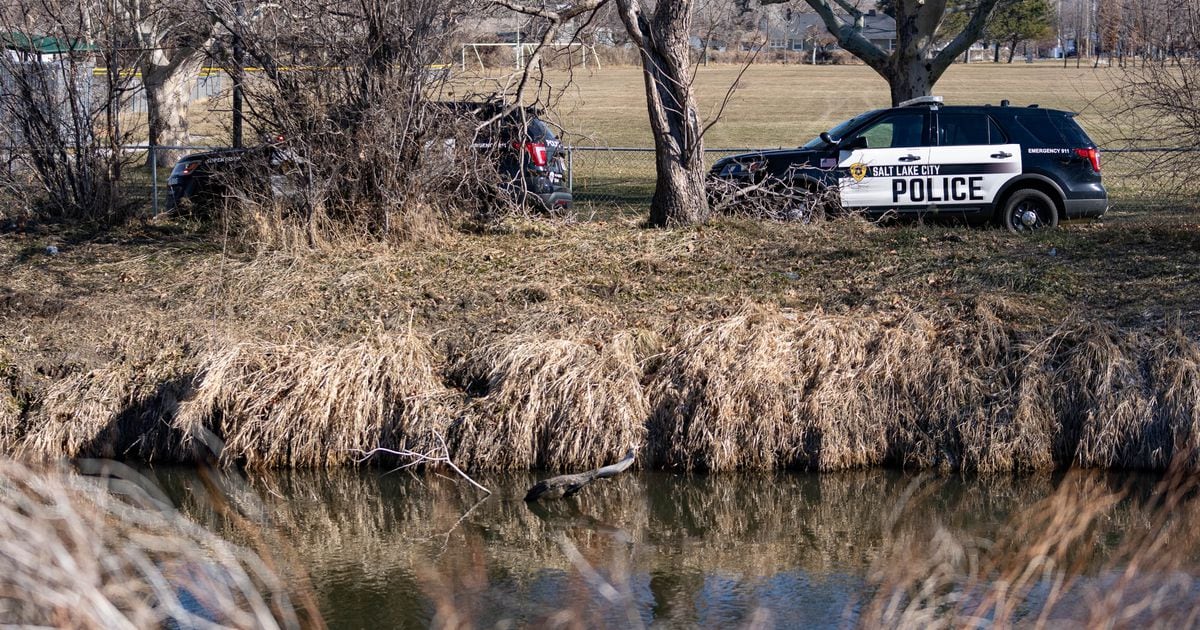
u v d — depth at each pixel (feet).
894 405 54.34
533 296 64.03
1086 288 62.23
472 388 56.65
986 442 52.85
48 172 84.38
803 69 489.26
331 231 73.82
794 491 52.08
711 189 82.23
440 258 71.10
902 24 109.60
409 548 46.14
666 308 61.57
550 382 54.90
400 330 59.67
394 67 73.26
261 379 55.88
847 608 38.73
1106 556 41.45
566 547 45.34
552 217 83.10
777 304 61.31
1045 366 54.60
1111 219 90.48
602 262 69.77
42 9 82.94
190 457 55.11
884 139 83.56
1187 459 50.62
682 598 40.40
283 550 45.55
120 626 30.76
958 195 82.69
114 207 85.05
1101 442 52.24
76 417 55.83
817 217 80.18
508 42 87.45
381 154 72.84
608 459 53.67
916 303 60.29
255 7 73.20
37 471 51.80
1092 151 82.69
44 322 62.80
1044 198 82.33
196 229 81.92
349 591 41.45
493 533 48.01
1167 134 73.97
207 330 60.39
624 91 327.88
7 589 30.40
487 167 76.79
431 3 72.49
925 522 47.80
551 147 85.46
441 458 53.21
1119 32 77.05
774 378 54.29
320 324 60.95
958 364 54.80
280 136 73.10
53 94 83.66
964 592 36.73
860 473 53.42
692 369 55.01
